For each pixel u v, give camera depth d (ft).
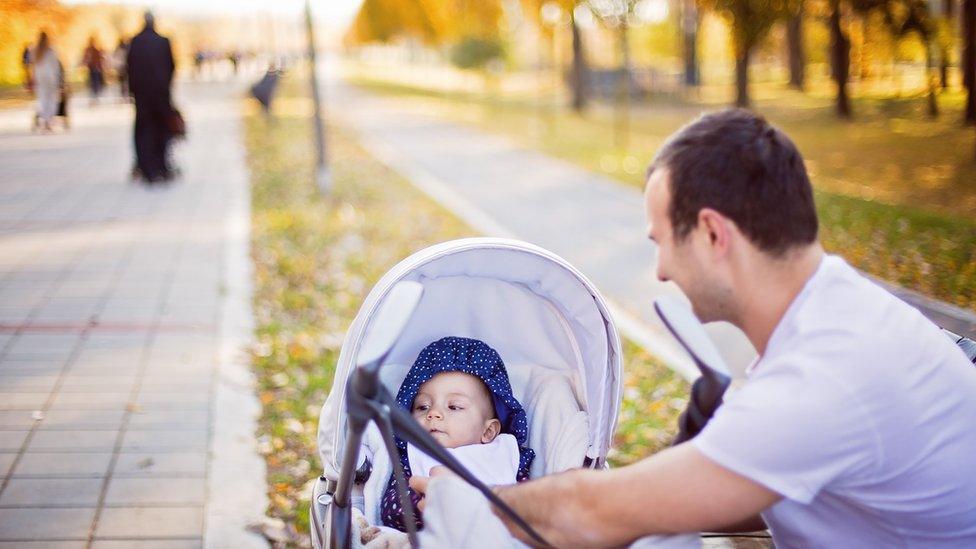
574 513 5.71
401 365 10.52
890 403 5.30
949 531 5.72
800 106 72.69
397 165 54.08
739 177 5.50
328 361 19.47
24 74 51.70
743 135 5.57
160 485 13.00
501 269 9.91
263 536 12.06
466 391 9.75
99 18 62.13
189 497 12.76
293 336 20.75
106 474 13.17
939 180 37.14
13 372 16.72
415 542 6.69
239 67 178.19
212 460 13.89
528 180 48.96
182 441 14.48
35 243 26.53
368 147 62.49
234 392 16.79
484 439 9.83
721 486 5.24
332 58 417.08
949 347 5.82
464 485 6.82
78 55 64.54
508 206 40.86
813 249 5.72
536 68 199.11
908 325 5.65
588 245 32.71
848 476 5.39
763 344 5.92
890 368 5.36
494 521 6.57
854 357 5.33
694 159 5.61
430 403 9.77
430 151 62.34
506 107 107.76
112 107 65.62
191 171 42.65
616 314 24.13
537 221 37.32
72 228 28.78
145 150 37.06
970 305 20.21
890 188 36.88
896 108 45.01
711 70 144.87
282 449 14.92
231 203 35.01
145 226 29.86
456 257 9.67
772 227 5.51
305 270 26.86
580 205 41.19
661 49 145.79
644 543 5.60
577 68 99.45
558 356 10.36
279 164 48.19
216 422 15.26
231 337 19.76
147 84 36.35
